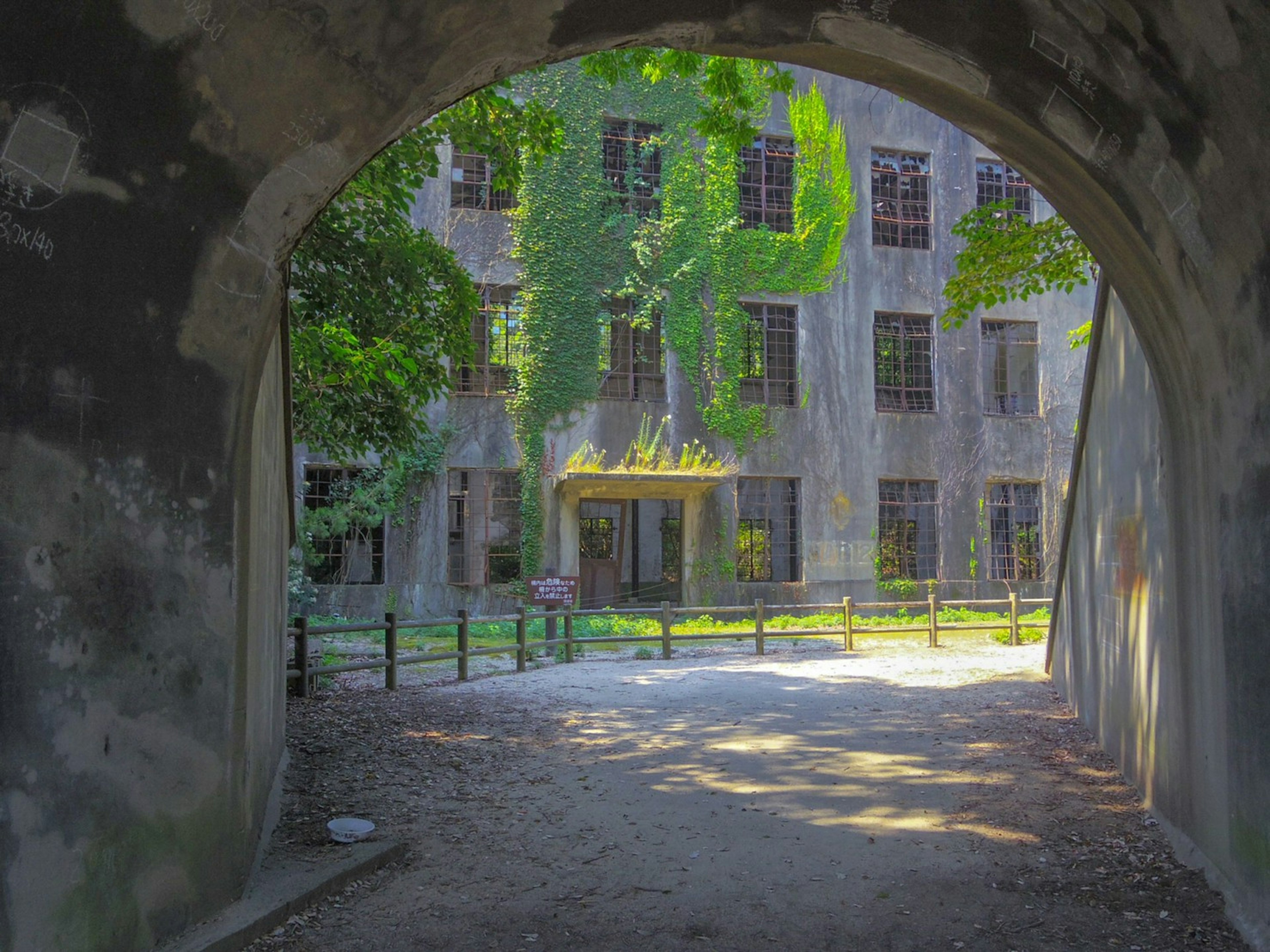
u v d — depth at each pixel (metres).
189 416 3.63
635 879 4.63
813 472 20.48
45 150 3.09
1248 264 3.75
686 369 19.98
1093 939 3.93
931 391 21.52
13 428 3.04
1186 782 4.94
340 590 17.67
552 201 19.50
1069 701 8.81
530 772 6.76
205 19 3.22
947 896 4.40
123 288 3.35
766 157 21.22
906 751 7.22
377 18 3.51
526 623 16.61
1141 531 5.89
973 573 21.12
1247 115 3.39
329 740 7.73
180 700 3.58
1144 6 3.49
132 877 3.34
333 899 4.32
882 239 21.72
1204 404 4.50
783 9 4.18
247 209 3.64
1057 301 22.20
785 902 4.34
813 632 14.30
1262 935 3.80
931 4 4.10
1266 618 3.84
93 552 3.25
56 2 2.99
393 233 9.88
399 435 10.71
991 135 4.93
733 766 6.83
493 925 4.09
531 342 19.16
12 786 2.94
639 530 24.52
